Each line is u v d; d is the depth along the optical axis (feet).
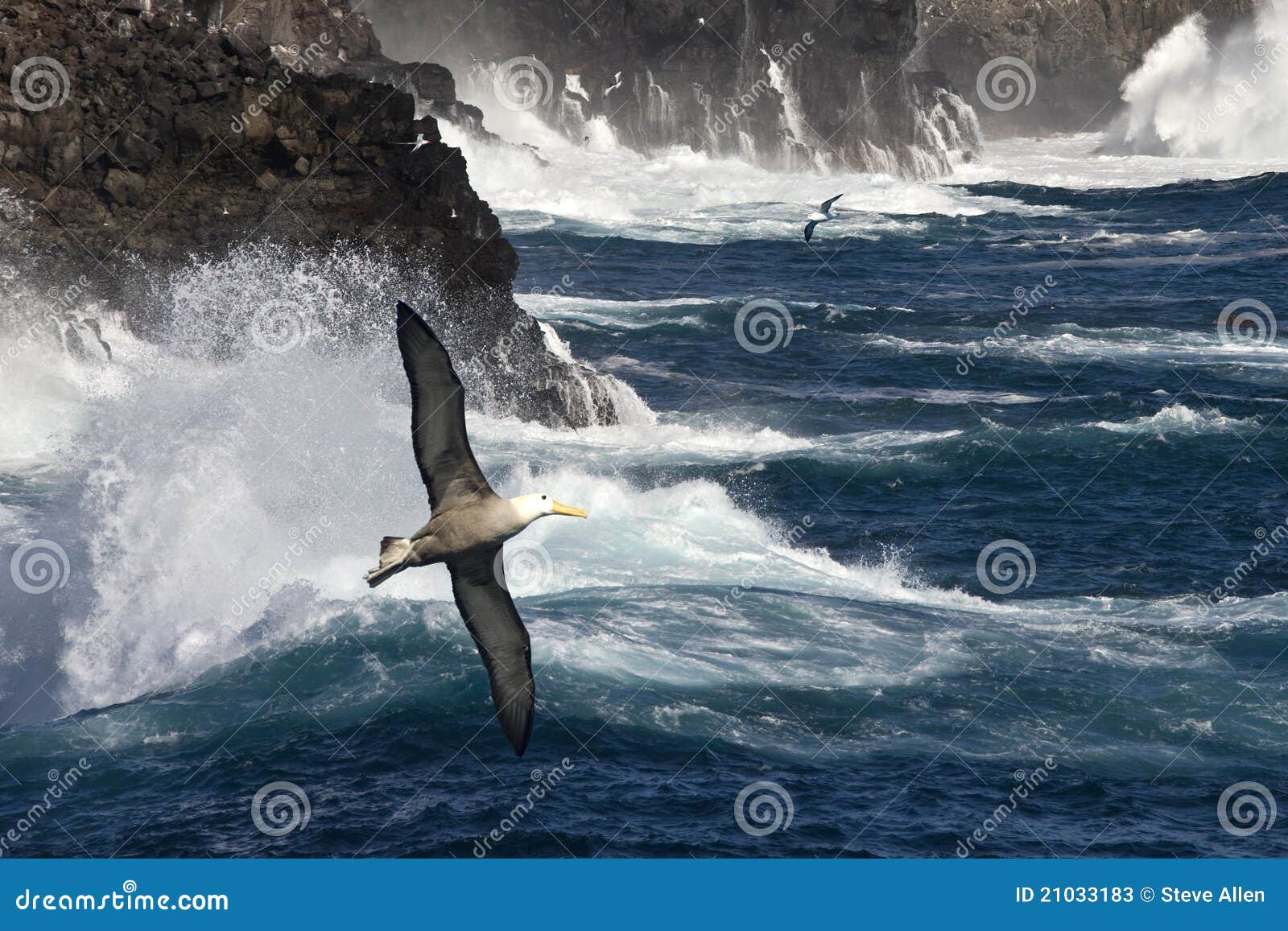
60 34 139.03
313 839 57.67
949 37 405.18
